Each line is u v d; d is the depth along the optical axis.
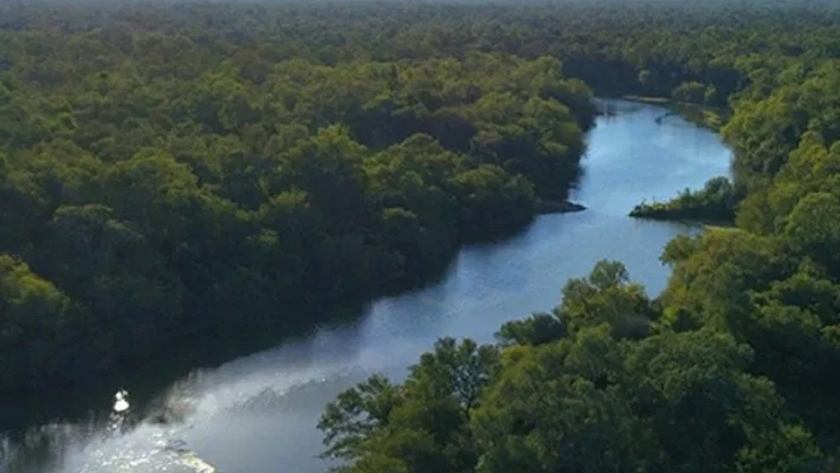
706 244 80.94
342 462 68.44
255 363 86.00
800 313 69.62
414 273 107.00
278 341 90.62
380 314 96.44
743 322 69.94
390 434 58.69
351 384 81.69
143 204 92.50
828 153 105.00
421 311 96.88
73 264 86.38
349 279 102.00
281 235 100.31
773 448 55.78
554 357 59.88
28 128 105.69
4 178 88.50
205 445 72.00
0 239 85.94
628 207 130.38
